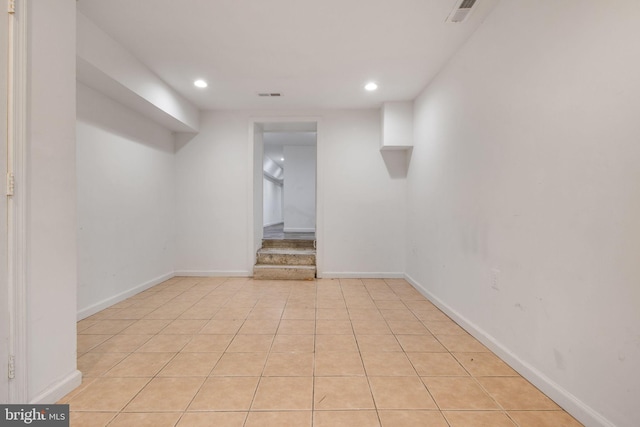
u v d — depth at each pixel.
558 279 1.73
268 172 11.96
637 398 1.31
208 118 4.89
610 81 1.42
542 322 1.86
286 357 2.28
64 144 1.80
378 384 1.93
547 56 1.81
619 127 1.38
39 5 1.64
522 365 2.02
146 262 4.14
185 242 4.91
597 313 1.49
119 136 3.54
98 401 1.74
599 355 1.48
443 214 3.33
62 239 1.79
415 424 1.57
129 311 3.27
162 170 4.52
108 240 3.39
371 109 4.84
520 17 2.06
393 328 2.85
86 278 3.09
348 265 4.90
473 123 2.68
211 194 4.91
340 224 4.89
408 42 2.88
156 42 2.90
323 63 3.31
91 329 2.78
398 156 4.86
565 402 1.67
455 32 2.71
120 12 2.46
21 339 1.53
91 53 2.58
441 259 3.38
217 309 3.36
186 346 2.46
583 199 1.57
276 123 5.01
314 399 1.78
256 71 3.49
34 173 1.62
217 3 2.36
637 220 1.31
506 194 2.21
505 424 1.58
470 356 2.30
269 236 7.16
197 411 1.67
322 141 4.87
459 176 2.95
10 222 1.50
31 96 1.60
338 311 3.32
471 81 2.72
